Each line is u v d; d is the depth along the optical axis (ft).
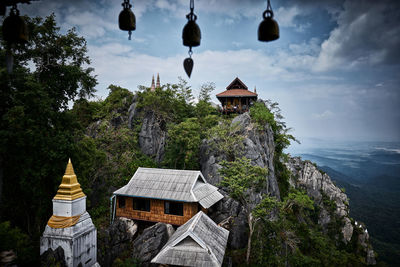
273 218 97.86
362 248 214.48
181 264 52.26
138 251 72.33
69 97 83.97
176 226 83.35
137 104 130.72
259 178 78.95
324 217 217.77
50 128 68.39
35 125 62.23
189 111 149.89
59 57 78.59
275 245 81.61
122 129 123.85
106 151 114.42
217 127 115.85
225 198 92.43
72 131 79.15
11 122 55.77
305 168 253.65
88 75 83.82
